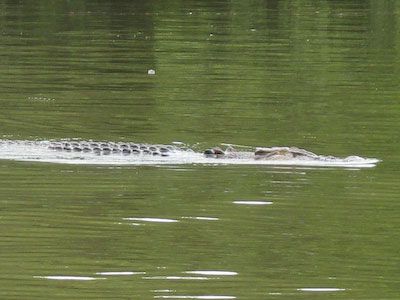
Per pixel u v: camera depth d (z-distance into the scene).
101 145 60.81
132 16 134.50
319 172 56.91
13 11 138.75
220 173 56.12
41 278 39.19
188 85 86.94
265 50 107.00
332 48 108.88
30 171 55.47
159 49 106.44
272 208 49.28
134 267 40.53
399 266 41.22
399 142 65.94
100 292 37.81
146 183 53.50
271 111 76.69
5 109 74.81
